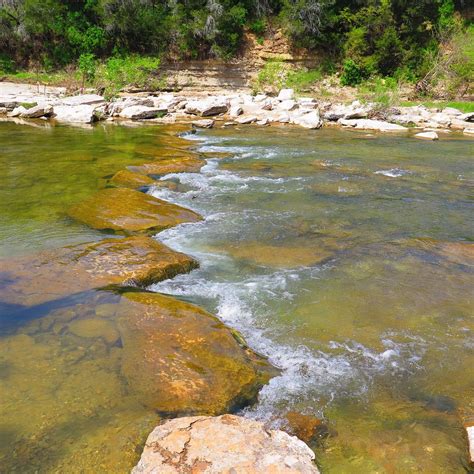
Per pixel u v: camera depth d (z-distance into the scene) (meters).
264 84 32.28
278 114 23.34
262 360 4.29
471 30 35.25
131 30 33.56
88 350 4.14
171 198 9.37
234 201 9.36
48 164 11.60
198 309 4.90
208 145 15.64
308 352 4.47
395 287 5.87
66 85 29.02
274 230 7.78
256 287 5.75
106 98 25.98
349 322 5.02
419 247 7.22
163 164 11.81
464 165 13.48
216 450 2.87
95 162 11.89
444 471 3.13
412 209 9.23
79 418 3.36
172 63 33.31
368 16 32.47
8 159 12.11
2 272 5.55
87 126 19.19
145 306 4.83
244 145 15.85
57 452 3.07
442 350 4.56
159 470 2.74
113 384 3.71
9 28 33.84
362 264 6.54
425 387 4.01
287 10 33.59
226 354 4.16
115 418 3.36
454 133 20.73
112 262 5.88
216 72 32.91
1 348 4.14
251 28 34.50
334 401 3.80
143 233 7.36
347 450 3.29
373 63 32.06
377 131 20.75
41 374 3.81
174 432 3.03
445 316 5.20
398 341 4.69
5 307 4.80
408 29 33.22
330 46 34.62
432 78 30.12
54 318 4.64
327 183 10.98
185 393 3.64
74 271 5.60
